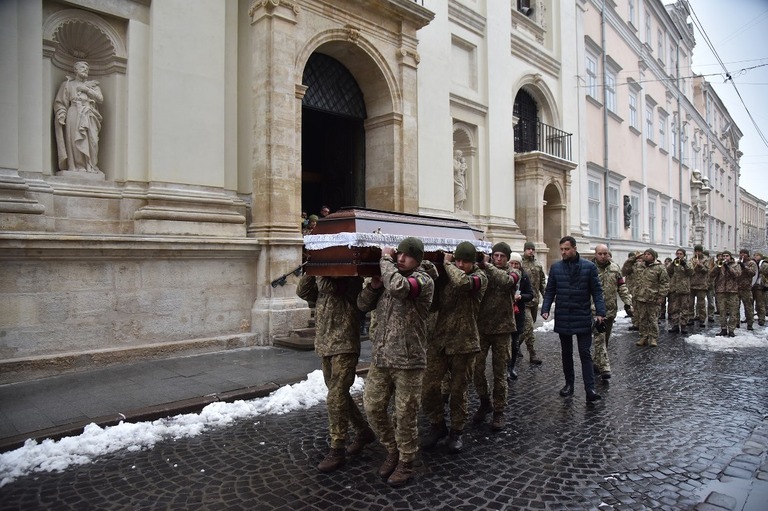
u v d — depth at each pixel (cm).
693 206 3519
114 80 746
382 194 1105
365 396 370
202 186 794
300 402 540
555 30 1764
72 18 698
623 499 332
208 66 808
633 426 483
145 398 520
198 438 437
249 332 823
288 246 847
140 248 693
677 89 3188
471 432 468
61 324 632
